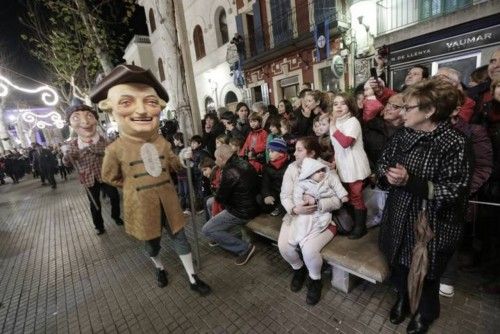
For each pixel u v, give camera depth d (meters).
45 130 24.41
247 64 11.02
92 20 7.15
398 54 6.37
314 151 2.45
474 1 5.49
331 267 2.46
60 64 11.71
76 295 2.92
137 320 2.45
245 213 2.99
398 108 2.41
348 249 2.23
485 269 2.39
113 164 2.44
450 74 2.28
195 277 2.68
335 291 2.43
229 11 11.58
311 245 2.23
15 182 13.00
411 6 6.35
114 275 3.22
